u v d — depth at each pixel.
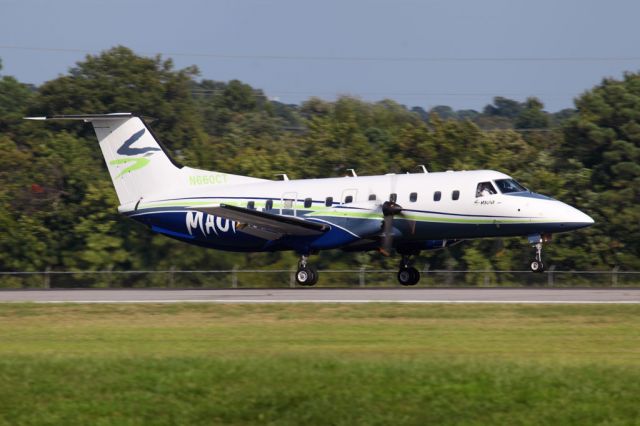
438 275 141.62
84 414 49.50
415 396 49.94
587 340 68.50
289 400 49.88
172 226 121.62
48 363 56.38
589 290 107.94
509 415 48.25
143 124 123.25
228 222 117.44
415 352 63.19
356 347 65.88
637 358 59.97
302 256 114.12
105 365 55.72
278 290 113.81
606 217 149.50
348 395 50.12
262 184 118.00
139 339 71.69
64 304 95.56
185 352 63.59
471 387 50.91
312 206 112.69
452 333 72.88
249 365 54.88
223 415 48.91
